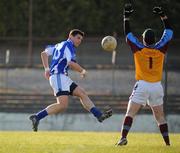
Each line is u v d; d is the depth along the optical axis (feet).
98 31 460.55
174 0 400.88
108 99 284.82
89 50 366.84
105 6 460.14
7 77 315.37
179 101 273.13
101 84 322.96
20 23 465.47
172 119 238.89
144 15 423.23
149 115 232.73
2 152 95.50
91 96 288.51
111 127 236.63
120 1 455.22
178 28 412.77
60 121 237.04
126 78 326.44
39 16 460.14
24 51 381.60
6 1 464.65
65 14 461.78
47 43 383.24
